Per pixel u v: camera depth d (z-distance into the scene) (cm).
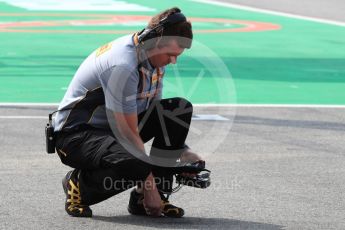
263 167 2506
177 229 1867
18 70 4469
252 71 4594
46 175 2369
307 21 7119
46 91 3866
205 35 6038
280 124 3188
